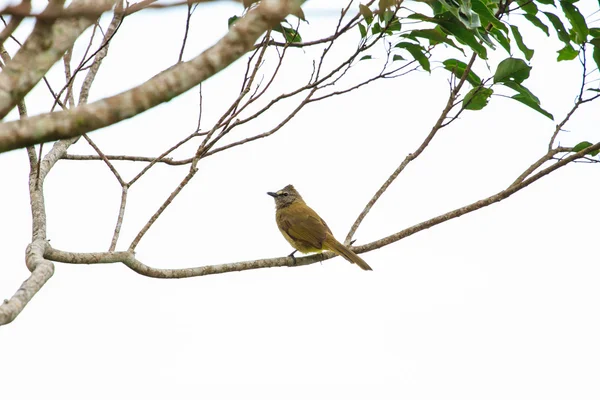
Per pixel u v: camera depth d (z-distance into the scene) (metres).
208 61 6.14
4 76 5.96
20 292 7.78
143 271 10.91
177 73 6.08
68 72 11.08
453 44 12.08
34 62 6.05
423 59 12.08
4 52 8.67
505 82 12.27
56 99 9.38
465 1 10.30
